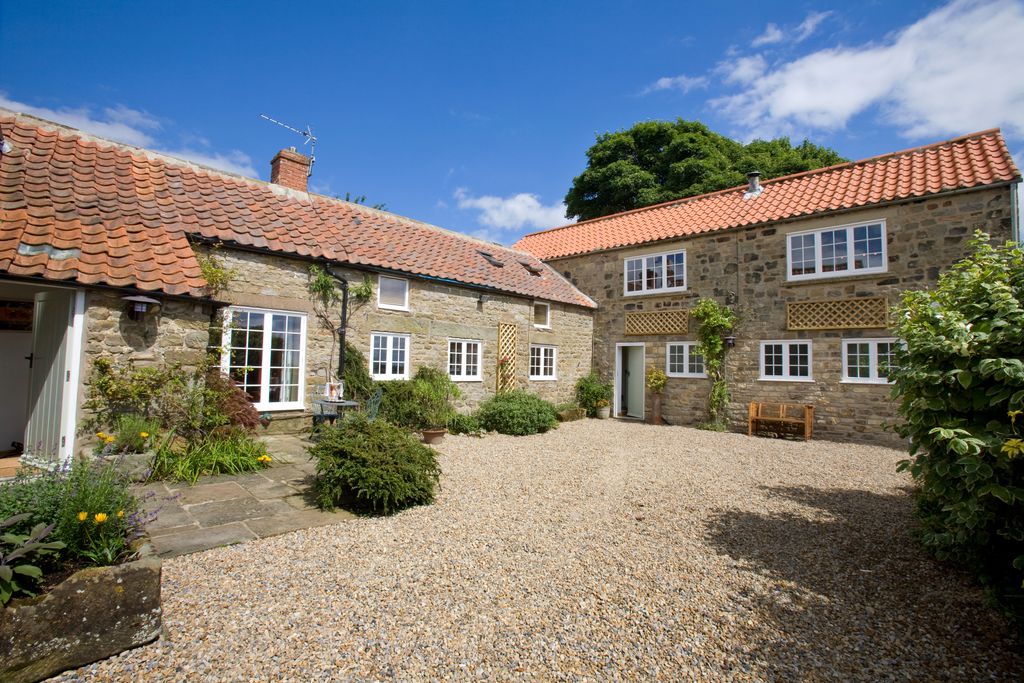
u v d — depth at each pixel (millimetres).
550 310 15078
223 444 6711
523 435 11219
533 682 2723
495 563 4246
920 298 4387
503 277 13992
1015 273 3746
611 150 26516
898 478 7699
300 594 3551
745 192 14891
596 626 3309
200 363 6887
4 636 2465
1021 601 3217
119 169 8438
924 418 3824
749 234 13039
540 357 14758
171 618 3166
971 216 9945
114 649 2783
